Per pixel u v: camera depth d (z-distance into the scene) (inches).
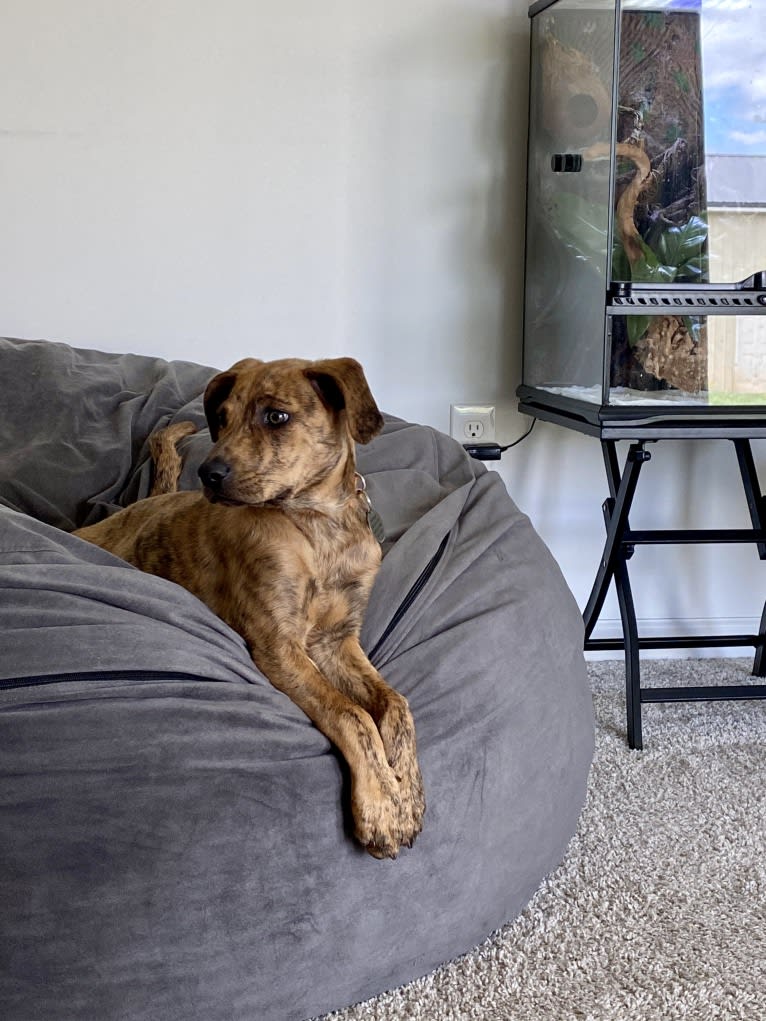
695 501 132.3
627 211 101.0
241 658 69.4
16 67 115.6
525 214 124.0
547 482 130.3
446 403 127.0
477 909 71.3
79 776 57.5
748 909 78.1
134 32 116.3
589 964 71.6
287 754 62.9
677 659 134.5
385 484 95.0
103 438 103.7
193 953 59.6
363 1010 66.8
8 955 57.0
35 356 109.0
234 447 72.0
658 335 103.0
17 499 99.7
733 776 100.7
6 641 59.3
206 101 118.3
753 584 135.7
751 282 104.5
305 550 74.0
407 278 124.2
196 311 122.2
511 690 75.9
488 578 82.5
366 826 63.0
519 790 74.1
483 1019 65.7
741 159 103.6
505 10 120.3
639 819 92.0
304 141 120.1
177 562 79.8
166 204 119.8
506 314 126.0
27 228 118.8
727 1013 66.0
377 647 78.2
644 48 100.2
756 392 105.7
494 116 122.0
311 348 124.3
